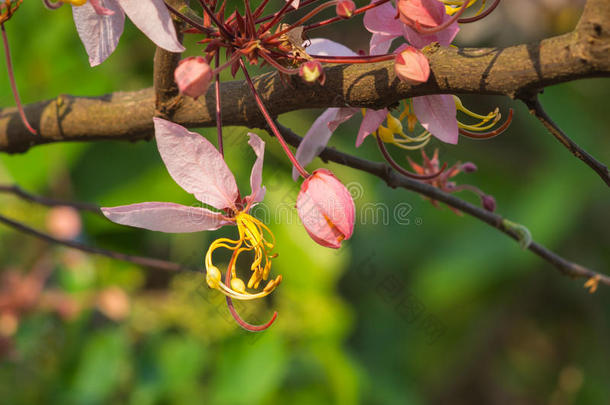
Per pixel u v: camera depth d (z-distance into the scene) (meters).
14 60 0.71
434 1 0.37
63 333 0.76
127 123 0.43
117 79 0.75
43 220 0.77
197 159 0.38
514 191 0.90
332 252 0.71
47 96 0.74
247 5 0.37
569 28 0.77
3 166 0.75
